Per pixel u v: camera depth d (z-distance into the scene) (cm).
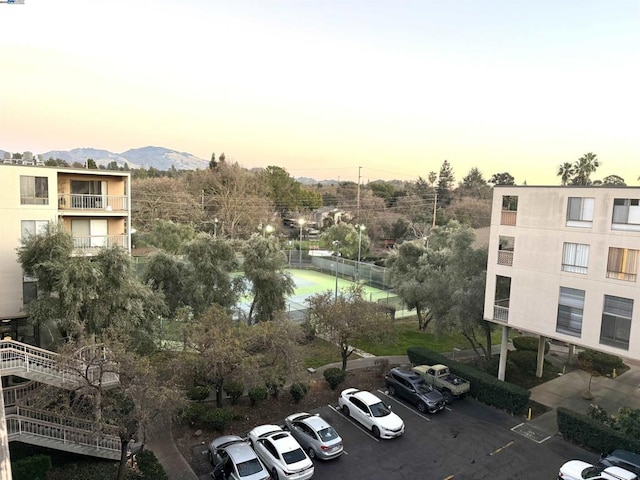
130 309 2195
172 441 1930
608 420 2058
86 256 2244
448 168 12888
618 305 2069
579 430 2012
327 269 6600
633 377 2850
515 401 2297
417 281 3772
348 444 1986
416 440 2039
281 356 2231
